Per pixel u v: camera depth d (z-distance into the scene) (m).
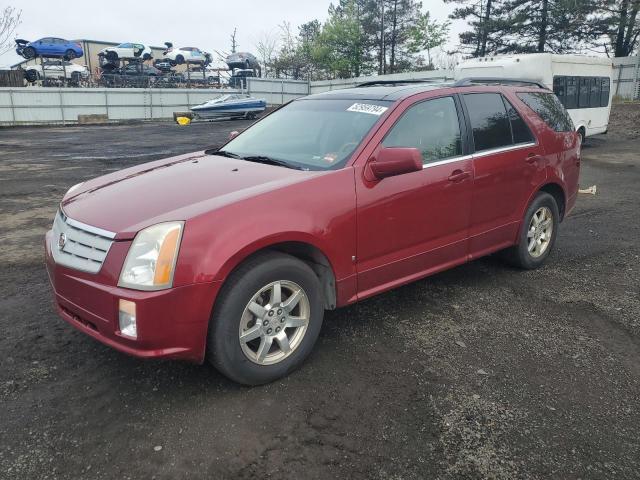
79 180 10.98
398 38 50.47
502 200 4.70
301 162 3.79
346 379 3.31
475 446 2.72
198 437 2.74
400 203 3.79
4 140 20.70
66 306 3.11
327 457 2.61
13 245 6.21
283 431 2.80
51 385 3.19
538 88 5.54
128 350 2.84
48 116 32.69
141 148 17.41
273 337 3.20
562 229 7.09
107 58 44.97
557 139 5.31
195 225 2.86
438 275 5.21
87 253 2.96
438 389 3.22
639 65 30.30
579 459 2.64
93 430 2.78
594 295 4.75
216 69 52.31
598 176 11.80
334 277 3.50
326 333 3.94
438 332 3.98
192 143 19.11
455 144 4.31
